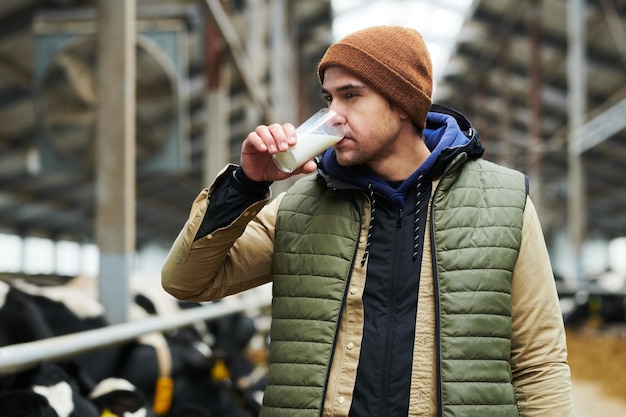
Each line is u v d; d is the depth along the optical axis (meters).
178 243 1.31
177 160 3.79
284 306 1.34
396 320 1.28
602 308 11.35
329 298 1.31
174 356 2.58
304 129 1.26
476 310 1.26
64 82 3.75
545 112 17.41
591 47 12.48
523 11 13.63
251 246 1.42
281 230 1.38
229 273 1.41
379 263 1.31
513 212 1.32
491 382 1.25
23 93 9.39
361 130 1.30
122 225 2.38
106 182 2.39
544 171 19.45
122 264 2.38
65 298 2.10
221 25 4.60
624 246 26.20
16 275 2.87
